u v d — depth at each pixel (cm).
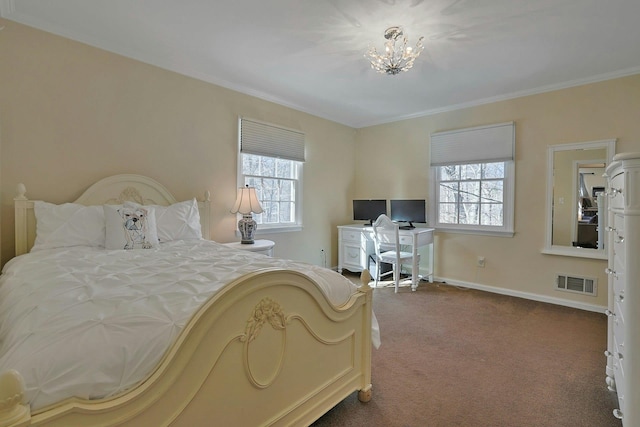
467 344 250
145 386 91
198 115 323
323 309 152
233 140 353
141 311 107
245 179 374
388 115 460
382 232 406
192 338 101
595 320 300
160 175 297
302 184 434
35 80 231
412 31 234
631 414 122
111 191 264
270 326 128
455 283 420
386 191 484
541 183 353
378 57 255
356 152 516
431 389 190
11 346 89
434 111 430
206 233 322
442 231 430
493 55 272
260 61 290
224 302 110
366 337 180
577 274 335
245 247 304
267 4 205
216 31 239
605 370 211
